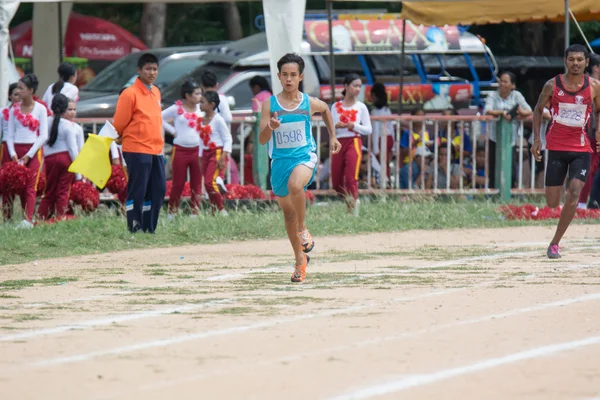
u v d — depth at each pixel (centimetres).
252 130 4484
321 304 1977
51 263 2812
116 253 3055
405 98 5381
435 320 1766
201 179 4025
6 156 3828
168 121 4178
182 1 5328
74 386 1306
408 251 2986
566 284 2209
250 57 5181
